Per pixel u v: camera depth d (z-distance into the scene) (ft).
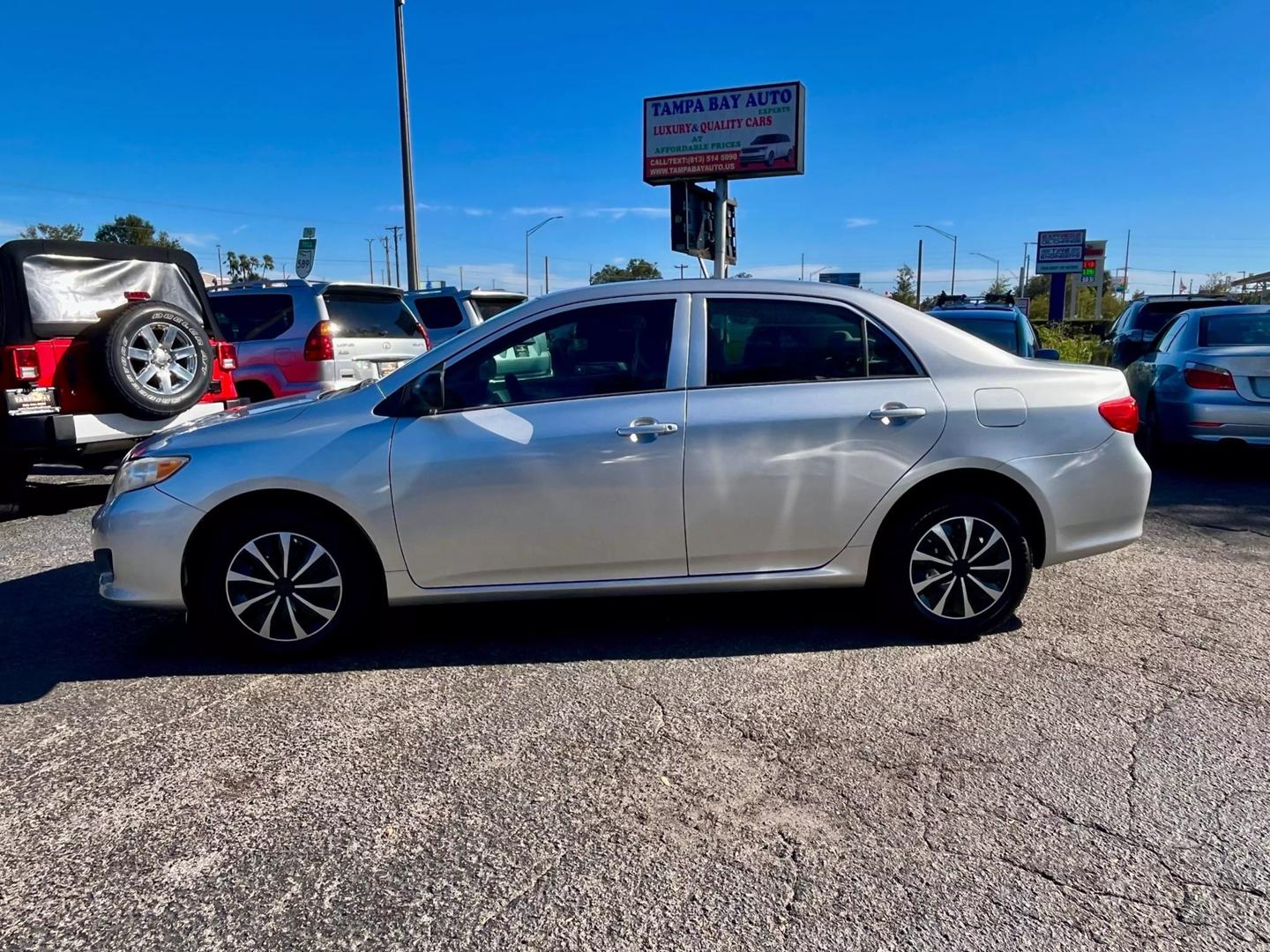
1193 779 9.89
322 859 8.75
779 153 69.67
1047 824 9.11
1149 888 8.11
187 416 24.45
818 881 8.29
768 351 13.55
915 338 13.66
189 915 7.95
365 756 10.70
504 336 13.47
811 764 10.36
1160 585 16.63
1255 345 26.91
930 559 13.70
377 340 32.24
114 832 9.22
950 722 11.33
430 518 13.05
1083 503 13.75
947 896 8.05
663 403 13.20
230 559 13.20
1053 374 13.94
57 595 17.25
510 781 10.11
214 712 11.94
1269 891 8.02
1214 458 30.53
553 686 12.61
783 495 13.25
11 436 21.27
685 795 9.77
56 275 22.31
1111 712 11.52
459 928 7.74
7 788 10.10
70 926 7.80
